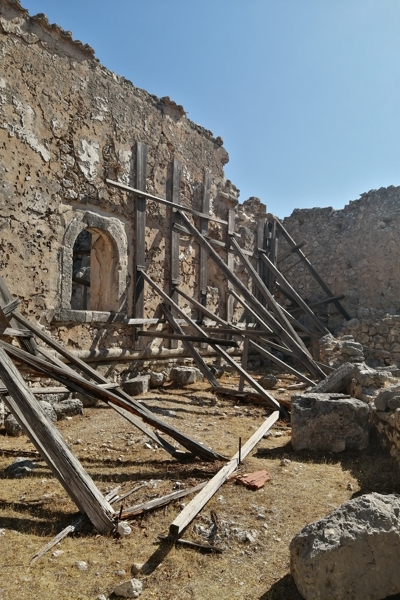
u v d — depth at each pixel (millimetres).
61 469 3973
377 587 2887
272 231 16172
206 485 4406
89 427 6934
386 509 3129
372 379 6965
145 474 4922
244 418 7660
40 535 3629
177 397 9227
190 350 10289
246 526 3787
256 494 4391
